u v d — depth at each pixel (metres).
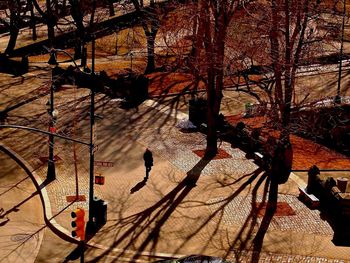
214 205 30.59
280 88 29.83
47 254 26.88
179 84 51.59
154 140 39.91
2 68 58.56
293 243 26.77
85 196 32.44
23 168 36.91
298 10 29.58
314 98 45.41
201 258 23.39
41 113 45.72
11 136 41.31
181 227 28.47
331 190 29.23
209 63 34.44
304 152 38.50
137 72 54.34
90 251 26.72
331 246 26.52
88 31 63.50
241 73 41.78
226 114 44.22
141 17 58.22
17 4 67.25
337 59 52.78
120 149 38.41
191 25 53.75
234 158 36.62
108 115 44.69
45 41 67.12
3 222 30.05
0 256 26.66
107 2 74.38
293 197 31.36
